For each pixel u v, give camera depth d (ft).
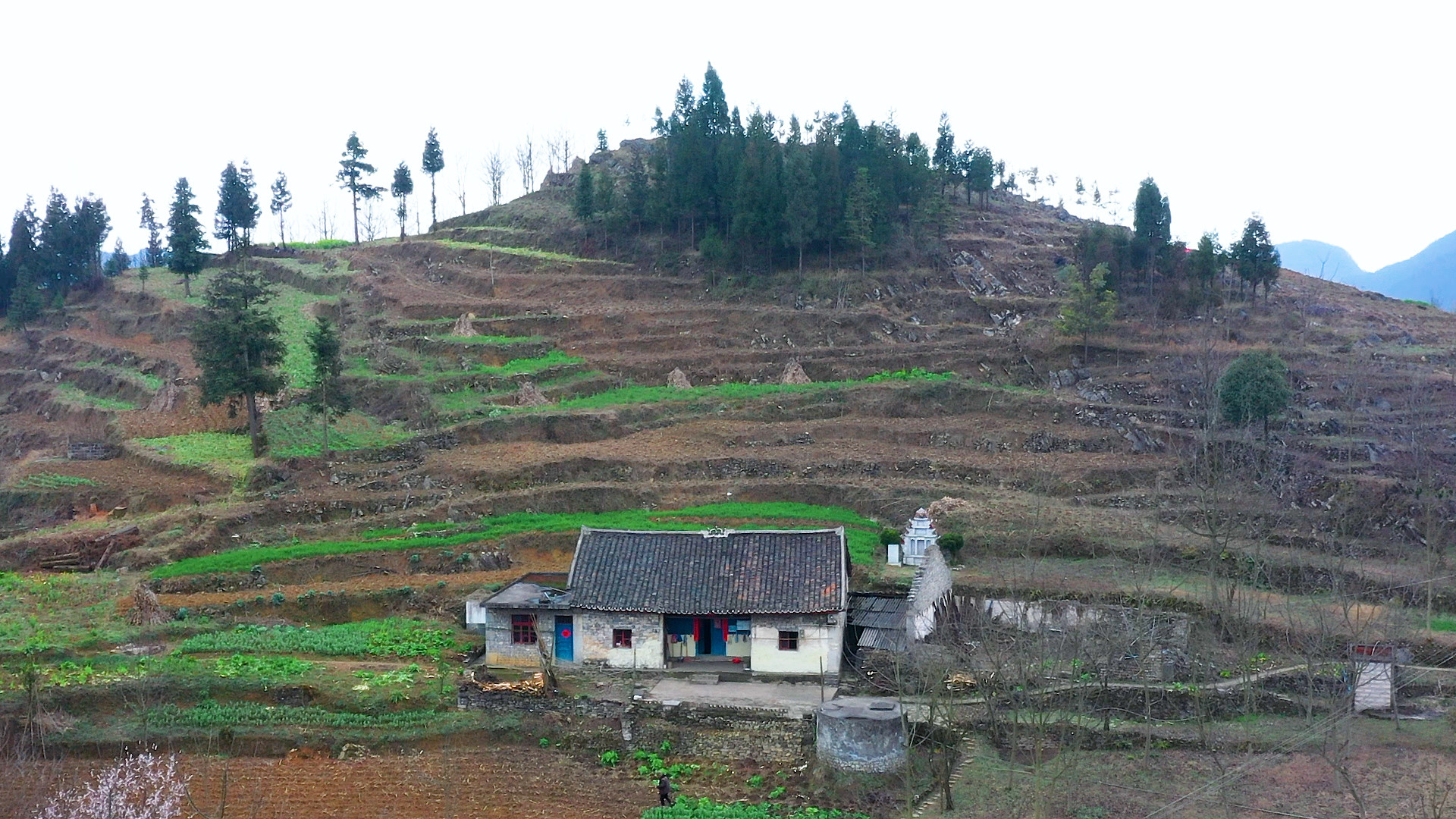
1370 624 167.02
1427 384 296.51
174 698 157.17
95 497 249.34
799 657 168.25
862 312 334.65
